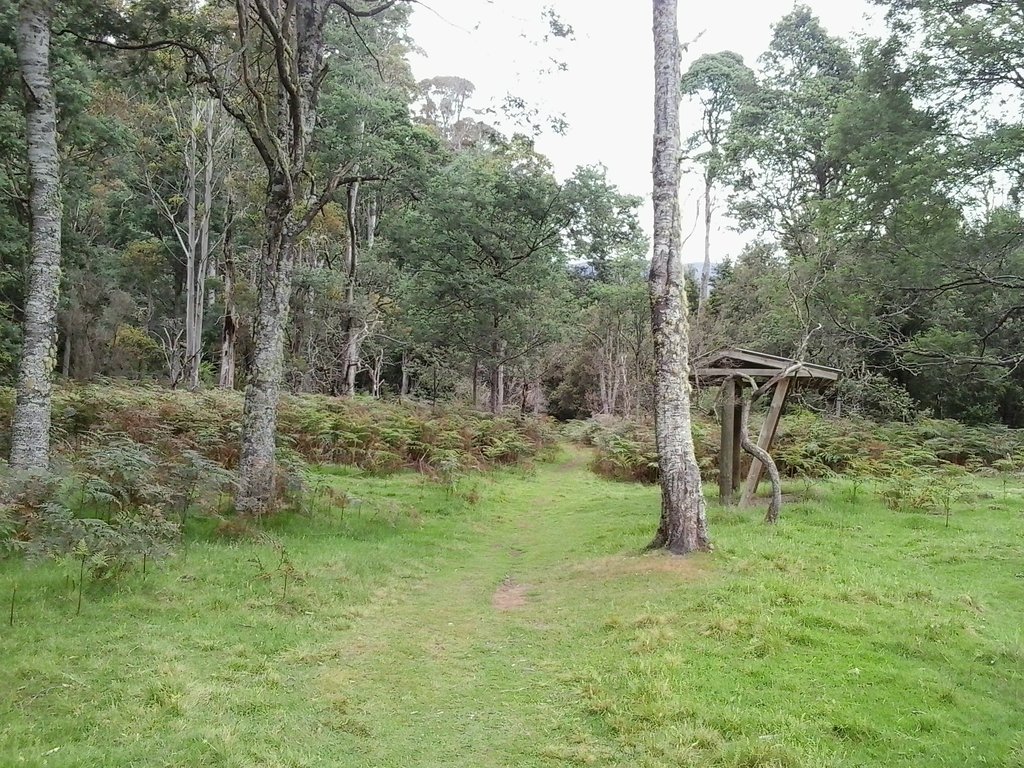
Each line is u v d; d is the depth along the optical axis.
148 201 31.95
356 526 10.72
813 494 12.88
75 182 23.52
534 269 26.36
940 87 18.06
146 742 4.04
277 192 10.84
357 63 23.20
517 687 5.27
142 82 16.70
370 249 31.66
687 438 8.91
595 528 11.68
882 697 4.75
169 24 11.21
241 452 10.66
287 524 10.23
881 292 20.19
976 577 7.66
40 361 9.63
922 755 4.05
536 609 7.30
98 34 11.44
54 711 4.37
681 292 9.05
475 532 11.70
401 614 7.12
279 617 6.59
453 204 24.70
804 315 19.38
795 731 4.26
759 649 5.52
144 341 33.16
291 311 32.84
